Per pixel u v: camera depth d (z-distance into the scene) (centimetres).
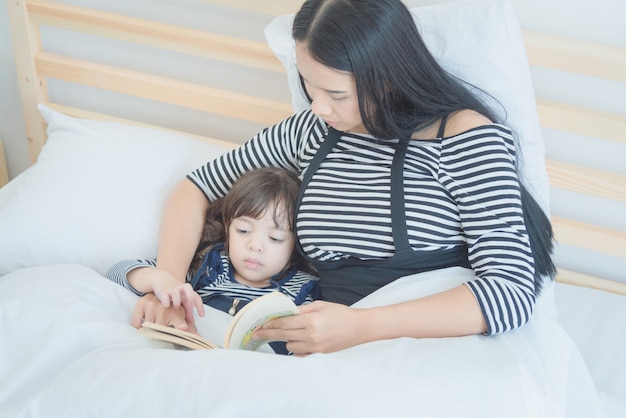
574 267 161
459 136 113
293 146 134
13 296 110
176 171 149
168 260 126
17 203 140
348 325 104
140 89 167
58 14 164
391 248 116
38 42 172
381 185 117
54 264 128
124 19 161
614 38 138
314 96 112
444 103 115
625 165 148
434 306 105
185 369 91
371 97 109
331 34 105
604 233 149
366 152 121
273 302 103
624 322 145
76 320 106
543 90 147
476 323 105
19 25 167
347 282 121
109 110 181
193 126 176
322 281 126
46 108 156
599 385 132
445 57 126
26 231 136
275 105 159
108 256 135
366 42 105
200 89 163
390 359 94
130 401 89
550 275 123
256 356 93
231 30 162
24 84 175
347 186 119
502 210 110
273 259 127
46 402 92
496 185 111
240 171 137
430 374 91
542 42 137
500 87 124
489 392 89
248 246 126
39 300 109
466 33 124
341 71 106
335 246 119
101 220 137
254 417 86
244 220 126
